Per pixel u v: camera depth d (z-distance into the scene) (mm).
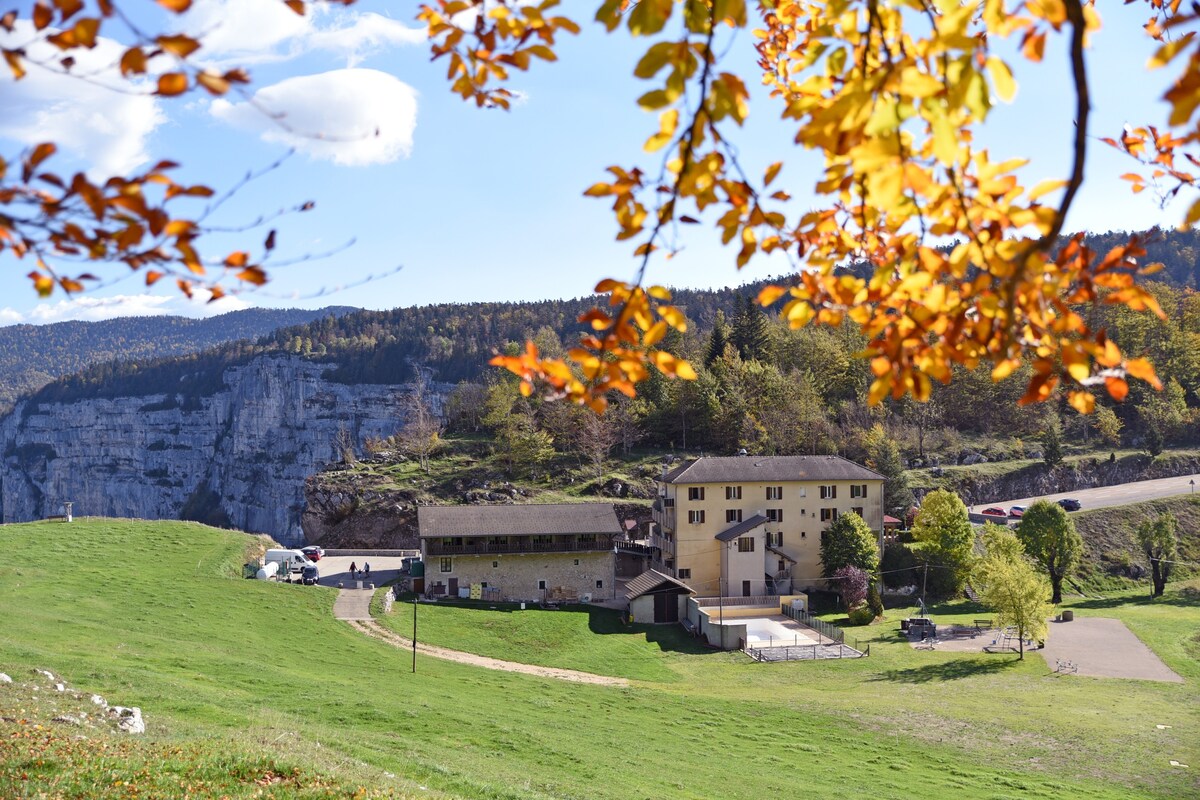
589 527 64500
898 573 68375
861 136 3557
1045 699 39344
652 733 31234
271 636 43719
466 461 105688
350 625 49656
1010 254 4098
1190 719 35656
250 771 15703
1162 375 119062
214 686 29484
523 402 116688
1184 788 27578
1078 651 49844
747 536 68000
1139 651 49562
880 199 3551
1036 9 3637
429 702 31109
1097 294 4562
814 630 57500
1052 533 67062
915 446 107000
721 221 4352
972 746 31844
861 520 68062
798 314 4969
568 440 108188
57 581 49031
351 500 95562
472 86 5285
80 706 20875
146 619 42906
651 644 53156
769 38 6543
